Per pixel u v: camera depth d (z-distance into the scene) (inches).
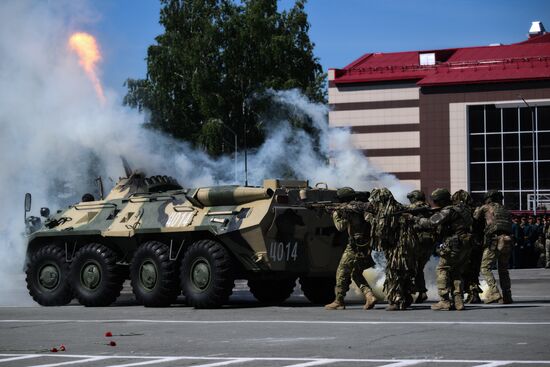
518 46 3275.1
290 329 519.5
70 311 687.1
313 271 703.1
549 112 2962.6
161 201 740.0
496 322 526.0
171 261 708.0
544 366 373.1
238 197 695.7
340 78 3189.0
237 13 2576.3
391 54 3410.4
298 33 2628.0
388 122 3139.8
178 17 2583.7
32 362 422.3
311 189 708.0
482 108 3034.0
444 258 609.3
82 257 748.0
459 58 3257.9
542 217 1486.2
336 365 387.5
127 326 561.3
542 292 831.1
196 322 573.3
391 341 456.4
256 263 677.9
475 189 3043.8
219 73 2532.0
